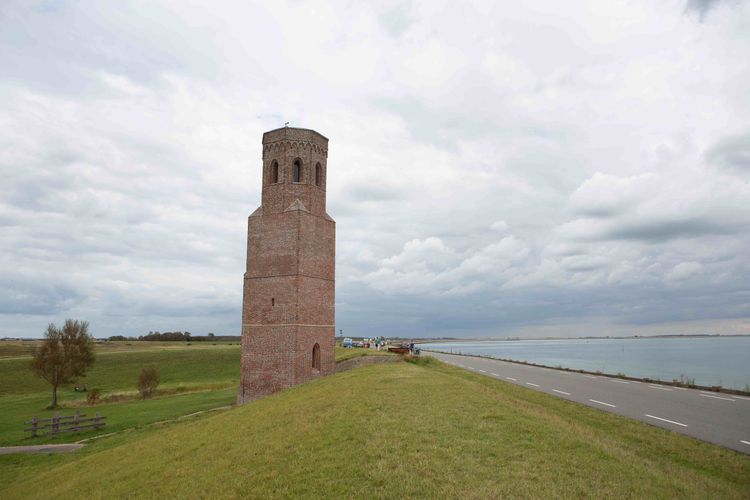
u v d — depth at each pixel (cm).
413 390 2383
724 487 1311
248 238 4412
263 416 2370
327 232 4566
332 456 1432
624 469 1303
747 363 8962
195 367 8800
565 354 14188
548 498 1089
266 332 4197
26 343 15012
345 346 9675
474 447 1419
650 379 3744
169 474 1753
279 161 4384
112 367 8762
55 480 2234
